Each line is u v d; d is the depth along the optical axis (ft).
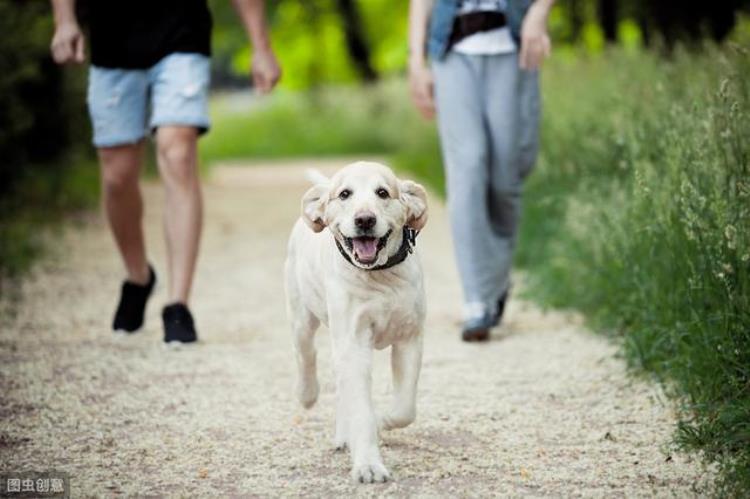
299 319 20.20
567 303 31.86
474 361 25.90
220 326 30.63
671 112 25.53
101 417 21.11
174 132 27.48
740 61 25.48
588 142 35.09
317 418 21.13
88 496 16.69
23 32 47.44
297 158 131.23
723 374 20.11
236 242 50.62
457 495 16.62
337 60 156.46
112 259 42.98
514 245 29.91
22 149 52.70
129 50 27.66
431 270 41.39
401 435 19.98
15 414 21.25
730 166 21.91
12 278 37.27
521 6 28.40
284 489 17.02
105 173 28.22
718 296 21.62
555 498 16.47
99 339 28.37
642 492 16.66
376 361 26.27
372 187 17.69
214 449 19.15
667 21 46.47
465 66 28.45
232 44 135.03
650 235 25.40
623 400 21.97
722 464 17.35
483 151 28.40
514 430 20.21
